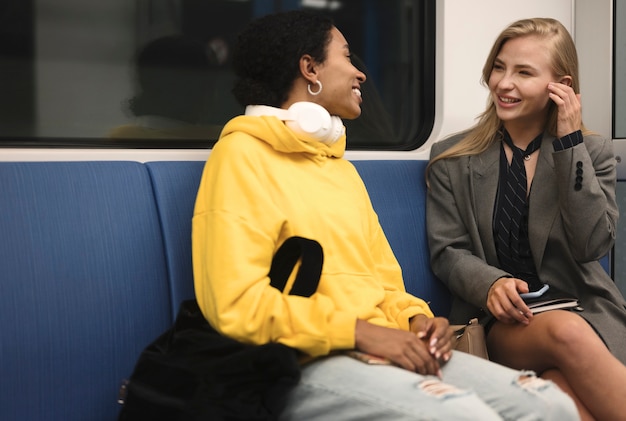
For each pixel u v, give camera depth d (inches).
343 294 69.6
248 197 66.3
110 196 75.7
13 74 84.0
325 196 72.6
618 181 120.0
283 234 68.4
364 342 63.9
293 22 74.4
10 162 71.7
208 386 59.4
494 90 90.0
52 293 70.3
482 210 90.9
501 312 81.7
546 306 83.4
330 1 105.8
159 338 66.6
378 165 97.6
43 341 69.4
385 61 109.6
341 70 74.7
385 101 110.0
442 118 110.6
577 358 75.2
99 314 73.0
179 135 94.3
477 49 113.0
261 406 58.9
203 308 65.0
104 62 88.9
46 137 85.9
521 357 81.3
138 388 62.7
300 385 62.1
